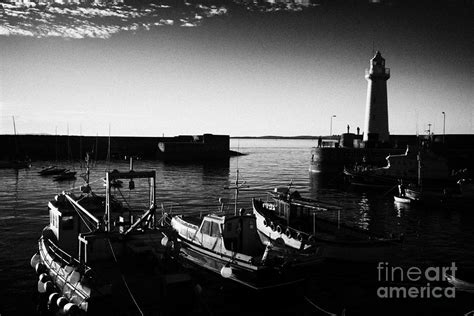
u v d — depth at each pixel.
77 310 15.48
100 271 18.16
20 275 22.77
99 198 25.00
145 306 16.78
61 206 22.70
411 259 27.70
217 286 21.81
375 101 93.94
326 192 65.06
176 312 17.00
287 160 156.25
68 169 94.19
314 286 22.39
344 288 22.14
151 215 20.31
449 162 83.44
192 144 148.50
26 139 129.75
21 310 18.44
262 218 31.09
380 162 91.00
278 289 19.27
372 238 26.47
